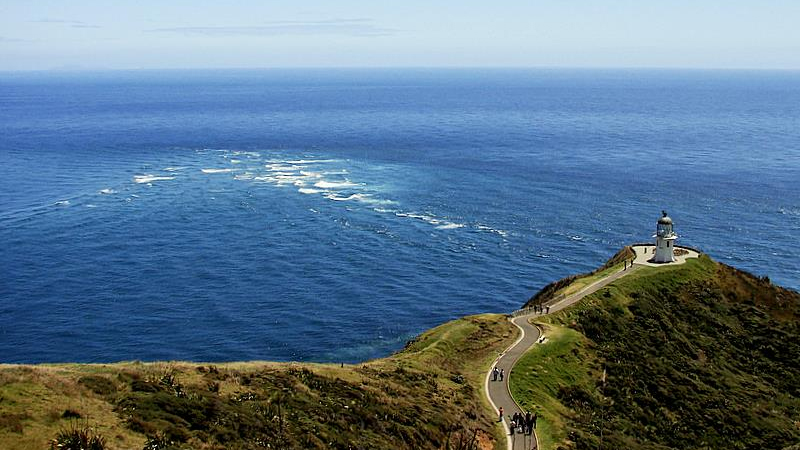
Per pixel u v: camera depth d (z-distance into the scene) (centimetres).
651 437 4653
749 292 7512
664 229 7888
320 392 3656
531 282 9494
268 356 7181
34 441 2358
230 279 9438
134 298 8688
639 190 15112
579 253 10706
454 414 4038
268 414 3142
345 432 3241
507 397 4594
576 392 4988
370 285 9306
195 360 7031
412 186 15412
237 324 7969
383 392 3969
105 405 2775
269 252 10625
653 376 5481
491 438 3950
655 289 7162
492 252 10744
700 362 6016
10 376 2777
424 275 9725
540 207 13550
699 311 6900
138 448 2494
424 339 5831
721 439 4834
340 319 8181
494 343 5681
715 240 11469
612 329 6278
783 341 6488
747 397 5481
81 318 8031
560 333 5912
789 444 4869
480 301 8806
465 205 13650
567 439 4062
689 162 18762
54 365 3319
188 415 2875
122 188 14850
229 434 2833
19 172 16550
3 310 8194
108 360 6988
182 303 8562
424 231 11838
